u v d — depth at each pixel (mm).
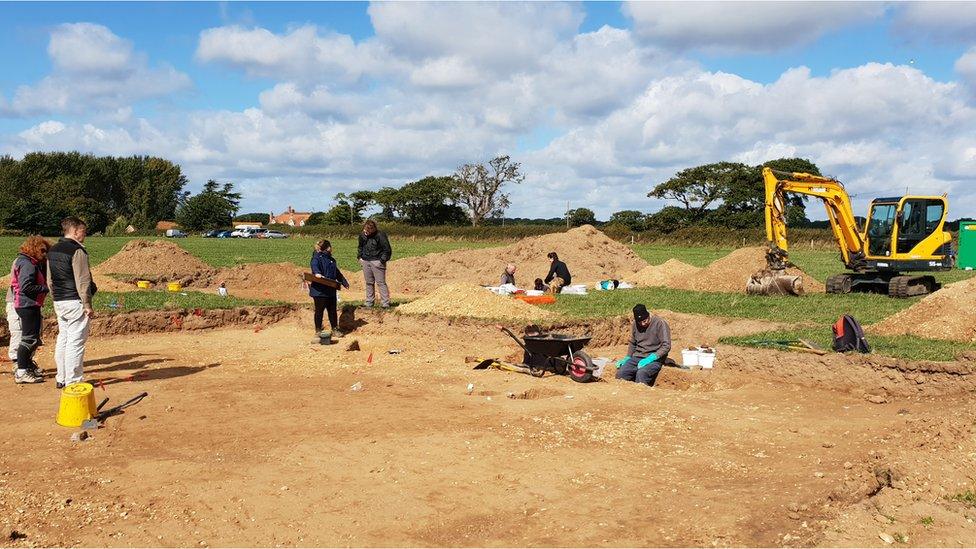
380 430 8742
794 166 90750
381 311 17094
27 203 94125
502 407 9945
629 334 16562
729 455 7980
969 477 7230
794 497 6531
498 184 109312
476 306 16859
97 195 120812
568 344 11805
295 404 10047
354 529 5941
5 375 11695
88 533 5770
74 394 8773
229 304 18406
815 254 56031
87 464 7406
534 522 6086
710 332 16391
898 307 18891
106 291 21938
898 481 7051
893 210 23469
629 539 5750
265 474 7168
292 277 29484
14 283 10969
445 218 114062
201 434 8523
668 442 8422
